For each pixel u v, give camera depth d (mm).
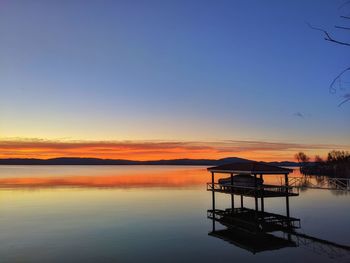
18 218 44656
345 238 31297
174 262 24625
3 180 140875
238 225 37156
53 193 81688
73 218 44406
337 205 57688
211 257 25719
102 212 49781
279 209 52938
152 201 64500
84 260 25297
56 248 28734
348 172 87062
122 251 27641
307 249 27688
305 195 77250
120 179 153375
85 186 105500
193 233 34375
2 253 27312
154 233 34531
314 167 147125
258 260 24812
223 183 44062
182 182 128750
